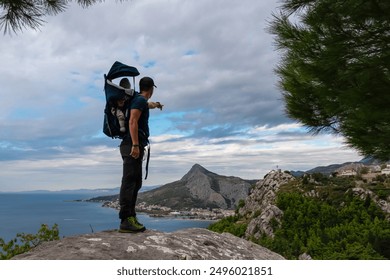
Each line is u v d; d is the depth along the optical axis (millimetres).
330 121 15086
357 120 12367
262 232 32094
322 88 13500
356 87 12047
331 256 16781
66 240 4734
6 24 8398
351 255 16031
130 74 5418
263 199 48000
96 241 4656
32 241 7273
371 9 10891
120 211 5207
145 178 5430
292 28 13758
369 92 11602
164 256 4500
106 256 4258
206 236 5754
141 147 5332
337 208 35938
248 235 33750
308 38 13000
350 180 49844
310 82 14633
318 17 12375
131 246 4594
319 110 15109
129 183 5234
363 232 21703
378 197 35594
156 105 5922
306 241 26172
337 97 12758
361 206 33000
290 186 47281
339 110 13289
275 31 14289
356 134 12672
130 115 5207
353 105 12125
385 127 12344
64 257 4129
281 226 31641
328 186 43875
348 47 12055
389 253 16562
